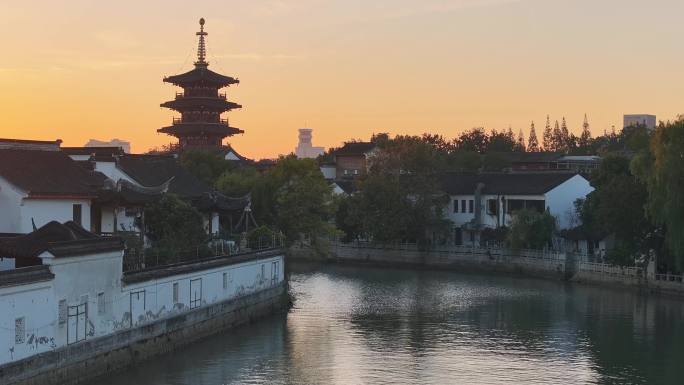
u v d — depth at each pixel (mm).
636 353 60750
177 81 156625
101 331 48625
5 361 39844
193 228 66938
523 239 113938
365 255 129250
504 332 68500
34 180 56406
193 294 60281
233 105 159625
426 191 127250
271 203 106875
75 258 45594
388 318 74938
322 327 69625
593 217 109812
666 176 84938
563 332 68750
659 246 95250
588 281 102000
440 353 60188
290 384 50531
